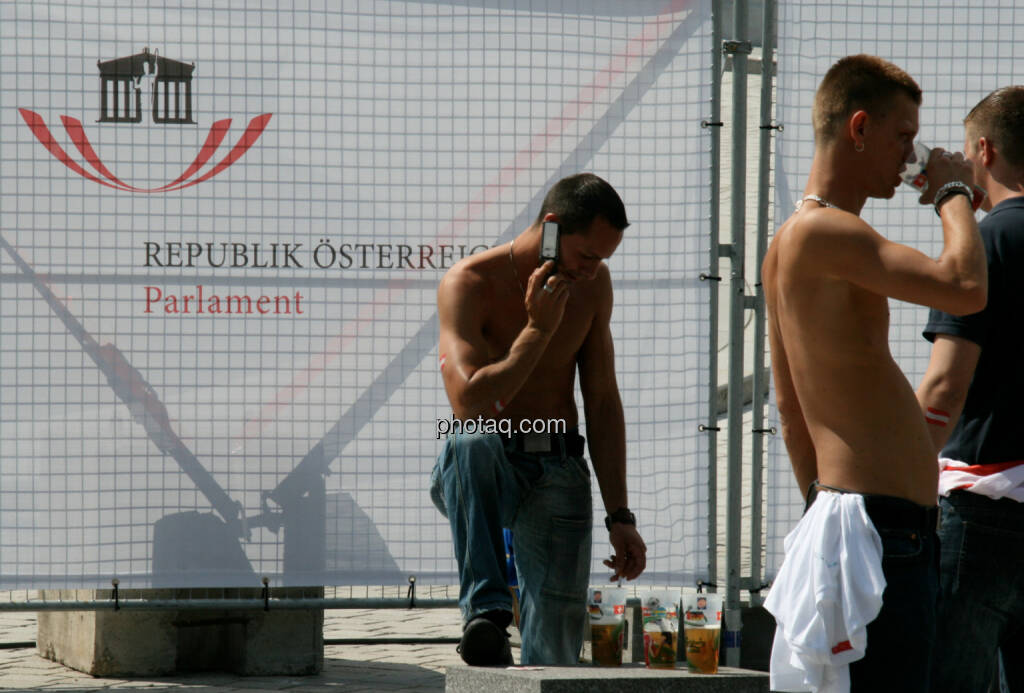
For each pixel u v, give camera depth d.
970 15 19.59
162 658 21.45
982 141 13.87
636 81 19.31
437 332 19.22
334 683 20.81
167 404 18.91
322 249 19.06
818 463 11.71
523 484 16.16
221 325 18.97
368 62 19.03
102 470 18.81
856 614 10.85
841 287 11.38
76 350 18.75
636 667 15.02
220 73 18.86
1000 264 13.02
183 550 18.97
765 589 19.45
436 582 19.36
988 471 13.09
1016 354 13.04
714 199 19.16
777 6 19.34
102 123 18.75
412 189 19.16
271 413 19.06
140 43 18.77
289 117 18.95
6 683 20.75
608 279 16.83
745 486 27.69
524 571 16.56
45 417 18.72
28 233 18.69
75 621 22.11
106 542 18.83
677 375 19.33
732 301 19.33
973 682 13.23
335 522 19.17
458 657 23.31
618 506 16.83
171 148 18.84
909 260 11.09
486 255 16.12
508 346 16.11
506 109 19.17
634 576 16.72
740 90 19.22
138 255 18.84
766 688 14.10
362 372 19.19
